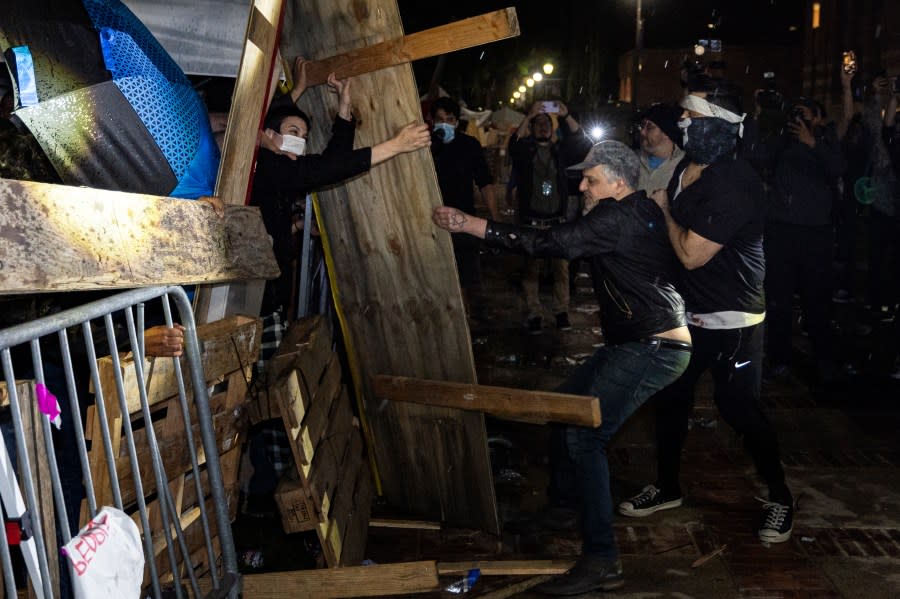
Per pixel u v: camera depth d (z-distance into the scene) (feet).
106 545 7.51
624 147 12.96
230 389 11.49
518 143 28.63
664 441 15.40
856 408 20.90
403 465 15.53
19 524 7.38
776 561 13.80
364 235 14.51
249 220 11.81
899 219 25.16
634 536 14.75
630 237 12.69
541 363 25.12
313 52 14.03
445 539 14.83
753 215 13.41
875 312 27.63
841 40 71.15
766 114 23.38
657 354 12.84
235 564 10.99
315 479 12.07
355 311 15.10
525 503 16.08
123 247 9.27
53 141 10.07
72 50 10.48
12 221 7.98
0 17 10.00
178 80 11.59
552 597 12.89
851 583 13.14
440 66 25.62
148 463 9.84
